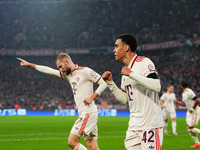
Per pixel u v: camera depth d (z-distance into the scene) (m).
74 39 50.09
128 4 49.03
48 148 8.66
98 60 48.19
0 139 10.68
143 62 3.81
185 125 17.66
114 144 9.54
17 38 50.31
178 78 37.88
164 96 12.66
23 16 51.72
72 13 51.84
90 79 5.74
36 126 16.47
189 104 9.61
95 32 49.72
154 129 3.76
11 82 45.00
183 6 43.66
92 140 5.92
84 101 5.54
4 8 51.53
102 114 30.59
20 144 9.43
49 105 37.34
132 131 3.91
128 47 3.95
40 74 45.31
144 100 3.81
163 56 42.94
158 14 45.56
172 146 9.29
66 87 42.31
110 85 4.21
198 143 9.23
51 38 50.56
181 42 38.97
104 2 50.81
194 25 41.00
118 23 48.78
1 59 49.59
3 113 31.77
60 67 5.84
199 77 36.81
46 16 51.88
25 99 41.75
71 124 17.97
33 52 49.75
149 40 43.84
